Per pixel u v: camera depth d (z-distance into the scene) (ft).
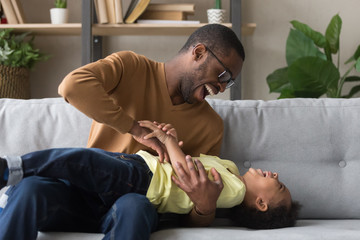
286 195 4.84
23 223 3.52
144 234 3.73
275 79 10.52
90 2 9.87
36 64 11.34
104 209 4.37
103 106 4.34
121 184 4.22
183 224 4.65
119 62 4.92
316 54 10.37
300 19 11.23
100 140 5.07
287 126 5.74
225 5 11.18
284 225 4.73
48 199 3.73
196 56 4.98
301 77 9.78
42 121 5.74
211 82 5.00
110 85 4.78
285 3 11.23
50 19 11.33
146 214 3.83
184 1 11.24
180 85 5.14
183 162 4.41
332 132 5.70
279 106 5.88
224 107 5.88
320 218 5.61
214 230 4.21
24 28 10.31
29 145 5.65
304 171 5.62
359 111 5.74
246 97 11.30
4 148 5.64
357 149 5.63
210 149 5.48
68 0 11.30
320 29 11.21
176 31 10.61
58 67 11.36
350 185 5.56
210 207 4.31
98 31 10.53
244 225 4.81
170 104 5.19
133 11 9.97
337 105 5.84
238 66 5.06
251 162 5.76
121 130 4.50
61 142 5.66
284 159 5.70
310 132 5.70
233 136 5.76
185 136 5.31
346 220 5.42
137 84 5.09
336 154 5.69
